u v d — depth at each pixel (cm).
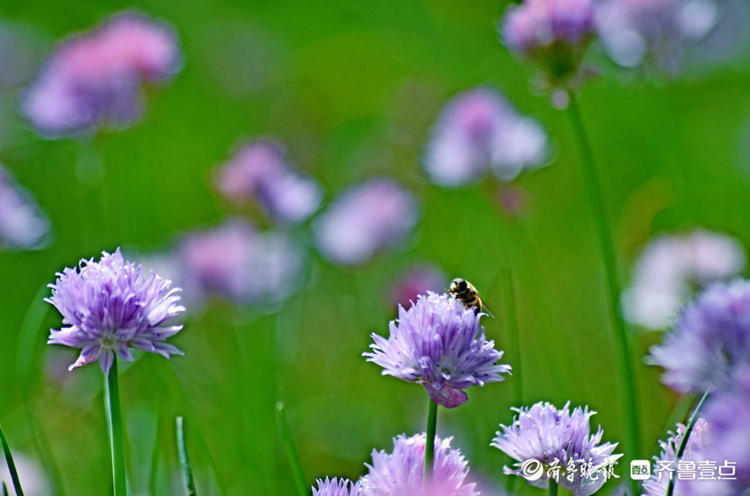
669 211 161
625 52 116
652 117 183
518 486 95
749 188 169
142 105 125
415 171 179
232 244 125
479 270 143
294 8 231
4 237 115
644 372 116
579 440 84
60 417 116
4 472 98
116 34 123
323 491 83
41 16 224
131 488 100
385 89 214
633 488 89
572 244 156
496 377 84
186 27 221
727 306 92
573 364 119
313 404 123
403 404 121
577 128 105
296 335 135
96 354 84
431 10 224
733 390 88
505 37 105
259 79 215
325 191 182
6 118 183
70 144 179
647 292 117
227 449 110
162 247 137
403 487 84
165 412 105
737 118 189
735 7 205
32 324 105
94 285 83
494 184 126
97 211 156
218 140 198
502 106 128
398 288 130
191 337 129
